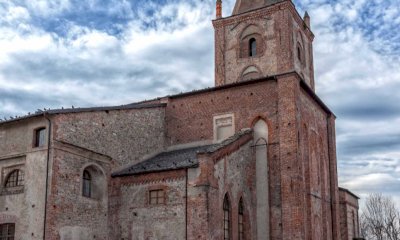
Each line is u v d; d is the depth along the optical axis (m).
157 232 28.02
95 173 30.05
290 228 30.31
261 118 33.53
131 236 28.91
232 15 43.88
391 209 81.19
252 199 31.84
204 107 36.16
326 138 39.97
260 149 32.91
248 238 30.34
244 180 31.16
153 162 32.53
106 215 29.94
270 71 40.84
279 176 31.72
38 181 27.02
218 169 28.20
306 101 35.53
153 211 28.48
